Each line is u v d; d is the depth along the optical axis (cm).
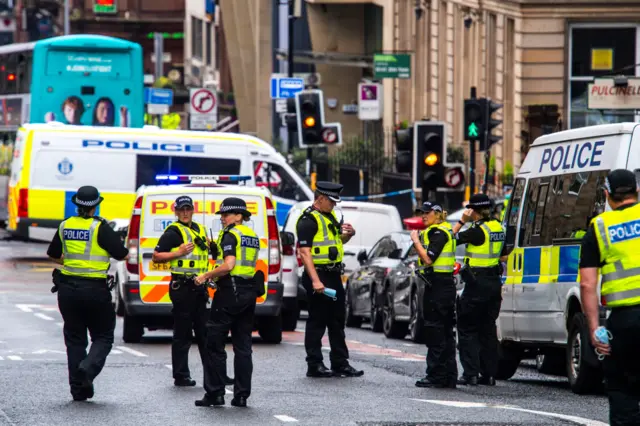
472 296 4491
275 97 10919
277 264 5725
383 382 4472
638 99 7700
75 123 11075
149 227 5628
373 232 7894
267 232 5712
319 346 4584
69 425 3459
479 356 4553
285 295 6397
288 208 9869
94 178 9794
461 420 3553
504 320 4906
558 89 11981
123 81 11156
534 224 4728
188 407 3806
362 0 15362
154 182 9831
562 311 4438
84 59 11094
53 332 6112
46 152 9794
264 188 5753
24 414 3644
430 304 4388
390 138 12875
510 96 12188
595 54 11981
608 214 2966
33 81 11044
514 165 12056
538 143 4797
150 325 5878
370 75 16038
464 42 12756
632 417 2922
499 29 12194
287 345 5784
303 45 17225
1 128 11688
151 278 5619
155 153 9831
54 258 3988
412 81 13838
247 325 3875
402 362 5216
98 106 11112
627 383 2939
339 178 12762
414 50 13700
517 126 12012
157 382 4384
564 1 11881
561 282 4450
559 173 4566
